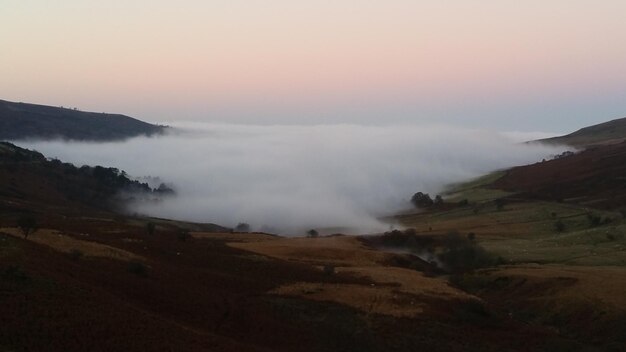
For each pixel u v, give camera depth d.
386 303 60.91
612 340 65.81
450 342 53.31
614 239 126.25
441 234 143.38
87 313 36.00
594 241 125.94
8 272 38.75
